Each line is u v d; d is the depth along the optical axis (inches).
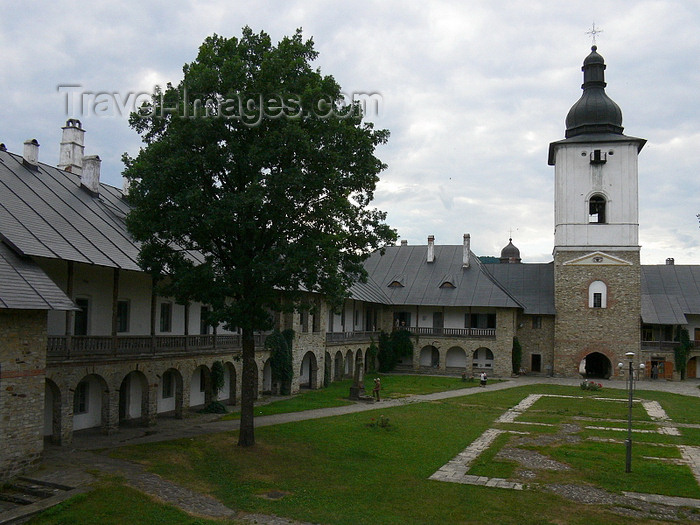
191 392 1380.4
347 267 960.9
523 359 2412.6
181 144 836.6
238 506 703.7
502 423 1282.0
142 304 1205.7
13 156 1128.8
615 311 2284.7
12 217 892.0
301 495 746.2
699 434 1190.3
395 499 740.7
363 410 1389.0
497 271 2625.5
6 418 731.4
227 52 881.5
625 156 2303.2
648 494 786.8
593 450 1027.3
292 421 1203.9
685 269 2578.7
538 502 740.7
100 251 986.1
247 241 880.9
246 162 837.8
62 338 920.9
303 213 894.4
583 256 2317.9
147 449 909.2
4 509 663.8
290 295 910.4
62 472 764.0
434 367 2448.3
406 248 2736.2
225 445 959.6
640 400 1694.1
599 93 2346.2
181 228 828.0
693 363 2438.5
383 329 2497.5
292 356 1656.0
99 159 1234.6
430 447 1021.8
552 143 2352.4
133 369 1080.8
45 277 810.2
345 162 891.4
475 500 743.1
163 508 670.5
